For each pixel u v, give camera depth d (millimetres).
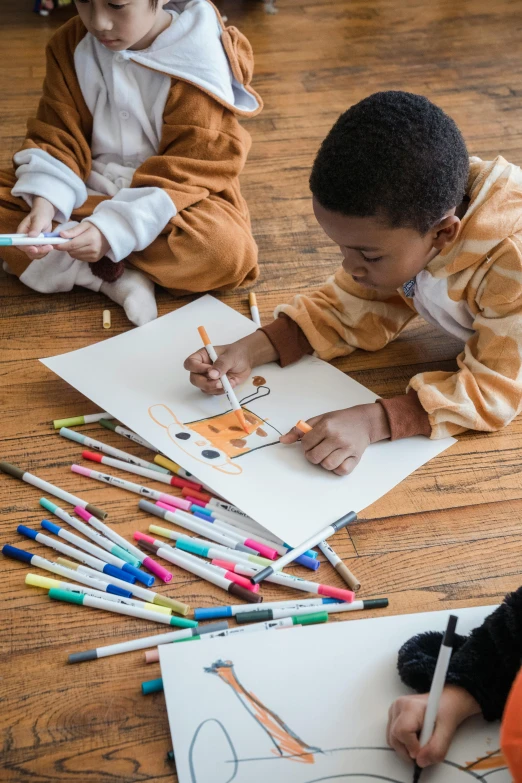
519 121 1911
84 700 808
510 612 740
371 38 2281
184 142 1377
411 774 722
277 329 1206
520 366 1088
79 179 1374
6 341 1271
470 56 2201
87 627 876
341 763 729
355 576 936
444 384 1102
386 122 932
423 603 908
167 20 1390
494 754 735
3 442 1095
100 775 749
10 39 2193
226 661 806
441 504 1023
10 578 927
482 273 1075
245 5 2434
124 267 1352
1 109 1874
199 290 1358
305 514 973
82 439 1091
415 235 992
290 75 2086
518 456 1094
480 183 1058
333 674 798
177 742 741
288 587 920
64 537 964
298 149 1787
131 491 1032
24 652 850
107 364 1191
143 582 917
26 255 1333
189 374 1181
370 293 1231
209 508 1000
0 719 790
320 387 1170
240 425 1096
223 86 1384
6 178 1371
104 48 1366
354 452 1030
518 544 980
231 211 1379
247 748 738
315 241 1518
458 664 746
